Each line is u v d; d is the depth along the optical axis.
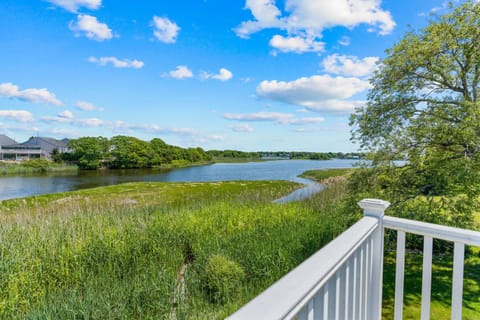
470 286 3.14
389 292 3.20
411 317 2.62
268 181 19.48
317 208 7.27
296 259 4.08
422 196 4.12
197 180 25.86
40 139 52.47
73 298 2.99
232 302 3.19
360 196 4.31
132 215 6.33
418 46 4.16
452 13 4.14
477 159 3.57
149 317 2.87
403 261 1.48
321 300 0.81
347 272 1.03
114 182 24.28
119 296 3.04
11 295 3.20
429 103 4.21
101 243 4.48
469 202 3.60
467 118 3.52
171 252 4.62
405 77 4.34
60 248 4.29
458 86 4.19
